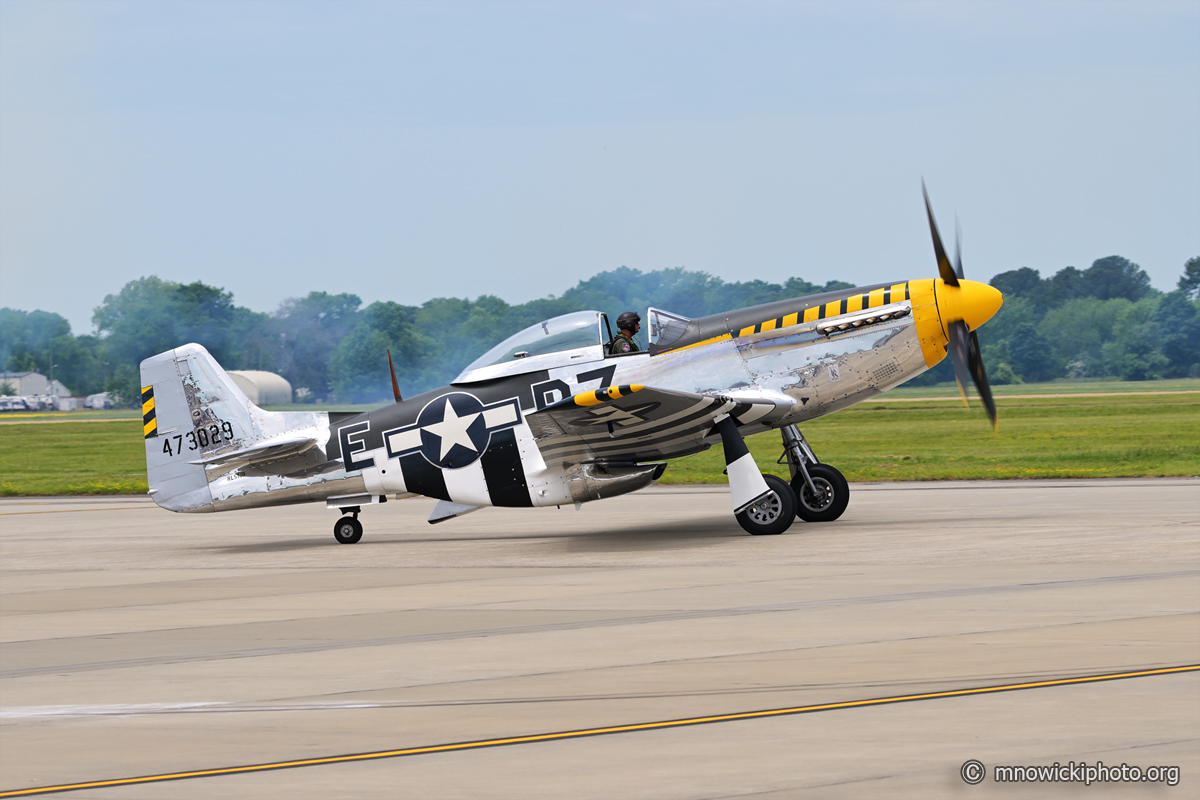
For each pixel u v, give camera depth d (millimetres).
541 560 42969
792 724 18328
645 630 27094
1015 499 58812
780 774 15906
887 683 20703
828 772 15906
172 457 55062
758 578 35094
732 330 49719
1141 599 28344
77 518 71250
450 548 49219
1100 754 16250
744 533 48094
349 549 50938
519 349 51312
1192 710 18250
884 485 71875
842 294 49500
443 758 17344
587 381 50219
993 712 18500
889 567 36156
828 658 23000
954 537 42969
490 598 33750
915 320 48156
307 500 53875
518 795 15508
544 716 19547
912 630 25531
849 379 48719
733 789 15367
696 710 19453
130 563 47688
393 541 53406
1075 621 25766
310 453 53500
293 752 18031
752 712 19156
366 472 52875
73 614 33781
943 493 64312
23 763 18031
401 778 16469
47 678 24625
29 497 91625
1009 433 123188
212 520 67750
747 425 49531
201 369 54781
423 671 23688
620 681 21891
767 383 49094
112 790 16469
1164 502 54344
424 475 52188
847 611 28375
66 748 18812
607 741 17859
